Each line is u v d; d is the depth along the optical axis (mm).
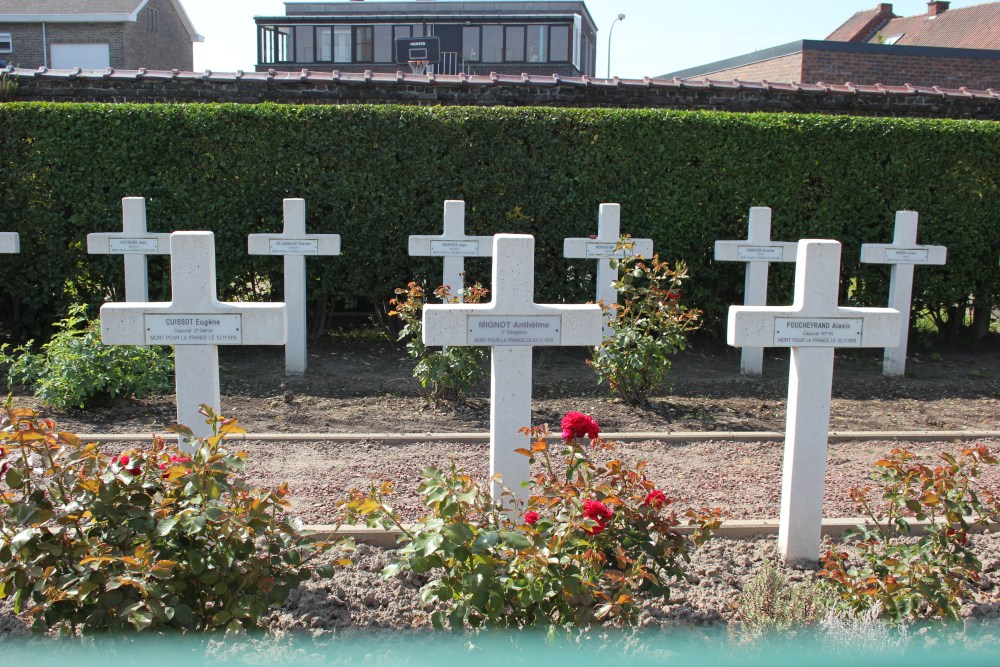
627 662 3201
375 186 10094
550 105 11664
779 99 11953
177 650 3127
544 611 3152
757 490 5648
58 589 2998
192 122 9828
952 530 3805
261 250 8773
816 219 10414
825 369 4473
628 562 3281
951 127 10336
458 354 7652
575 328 4531
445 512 3076
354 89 11484
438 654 3545
